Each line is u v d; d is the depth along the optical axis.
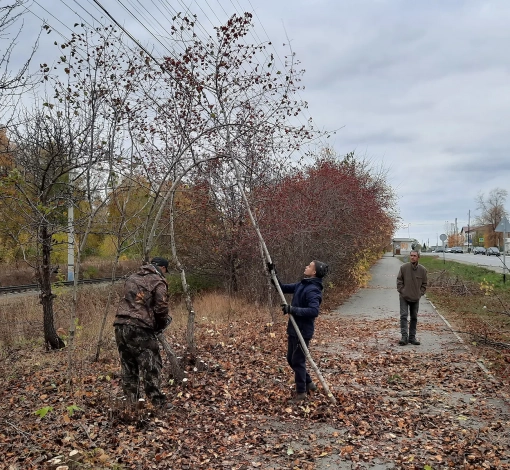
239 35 10.23
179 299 18.66
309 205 15.46
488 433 5.30
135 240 9.10
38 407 6.04
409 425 5.57
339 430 5.45
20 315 13.16
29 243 10.68
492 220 86.38
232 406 6.16
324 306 17.19
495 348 9.48
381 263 55.94
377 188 26.70
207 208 15.65
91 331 11.10
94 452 4.55
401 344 10.23
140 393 6.17
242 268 17.41
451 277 23.19
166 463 4.54
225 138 10.05
